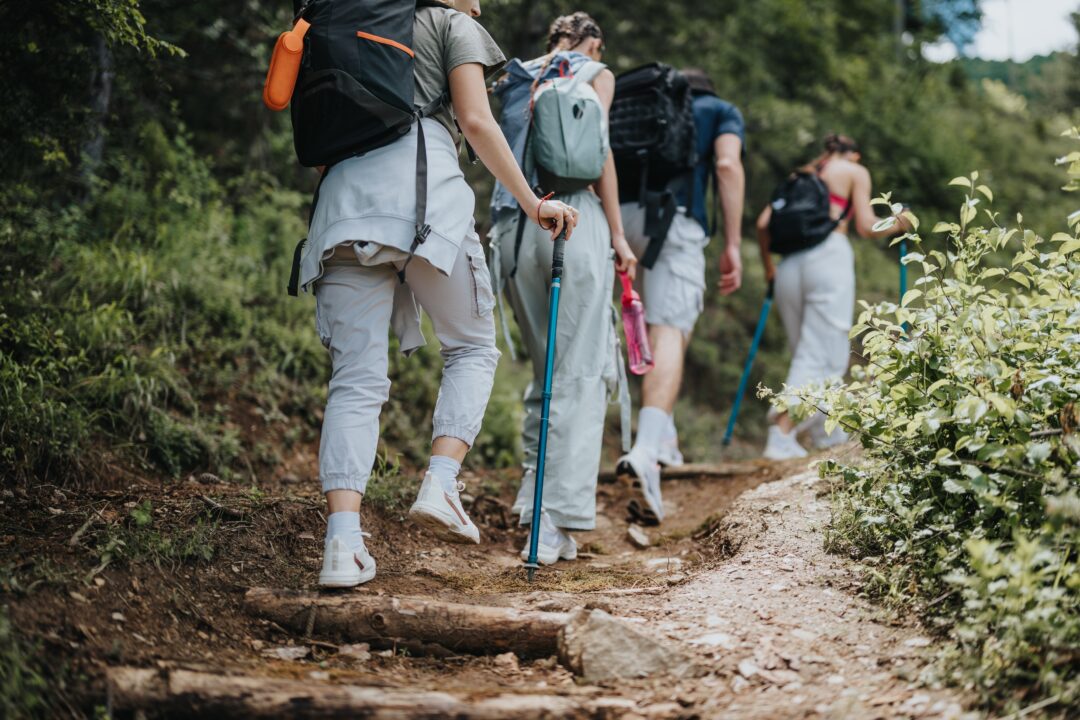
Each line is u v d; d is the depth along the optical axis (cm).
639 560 340
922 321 273
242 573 263
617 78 414
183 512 291
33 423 319
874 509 273
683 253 421
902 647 217
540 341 346
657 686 208
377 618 236
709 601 252
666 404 411
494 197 352
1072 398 244
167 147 519
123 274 432
